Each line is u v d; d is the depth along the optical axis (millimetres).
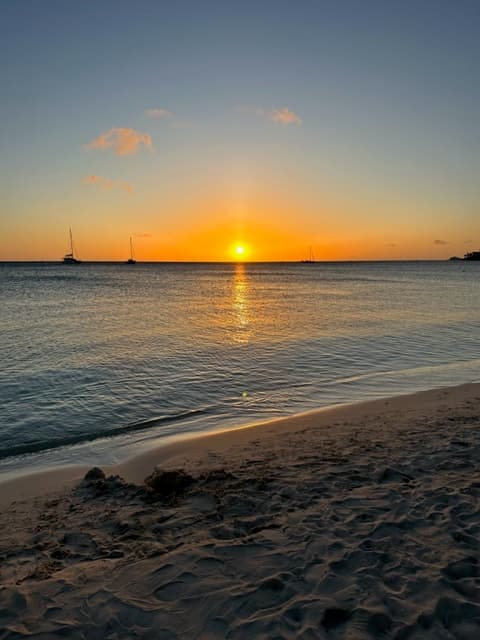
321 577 4094
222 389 13156
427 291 57344
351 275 127250
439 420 9664
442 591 3854
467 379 14281
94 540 5098
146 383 13711
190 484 6566
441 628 3439
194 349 18922
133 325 26109
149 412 11172
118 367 15680
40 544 5051
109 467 7852
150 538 5031
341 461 7270
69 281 85062
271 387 13391
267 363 16391
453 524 4988
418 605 3689
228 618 3607
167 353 18109
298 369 15523
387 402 11594
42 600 3906
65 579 4234
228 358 17172
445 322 27047
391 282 84125
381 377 14516
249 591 3928
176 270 180875
